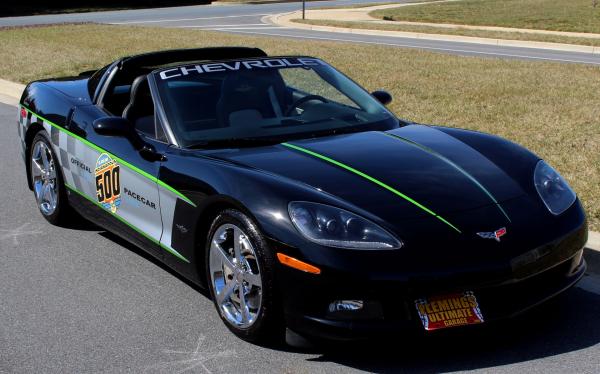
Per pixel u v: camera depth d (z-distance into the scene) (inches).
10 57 603.2
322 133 164.2
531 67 530.0
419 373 127.4
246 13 1341.0
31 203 240.4
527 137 298.5
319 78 185.8
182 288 169.3
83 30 895.7
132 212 174.4
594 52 749.9
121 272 180.1
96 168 187.0
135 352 139.0
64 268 183.6
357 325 123.3
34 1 1556.3
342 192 133.1
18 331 149.1
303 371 129.3
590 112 348.5
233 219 136.3
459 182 139.6
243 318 139.3
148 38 781.9
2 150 315.3
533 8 1341.0
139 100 182.4
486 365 129.6
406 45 788.6
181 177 152.0
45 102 217.5
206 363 134.0
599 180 231.1
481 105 372.5
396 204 130.7
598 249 175.3
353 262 121.6
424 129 171.5
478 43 837.8
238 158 149.3
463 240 125.4
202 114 167.2
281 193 132.2
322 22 1075.9
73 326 150.9
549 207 138.4
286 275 126.9
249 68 181.3
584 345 136.3
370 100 185.0
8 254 194.5
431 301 124.0
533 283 132.1
